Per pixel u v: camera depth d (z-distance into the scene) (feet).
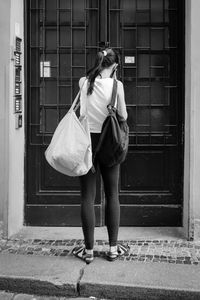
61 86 19.19
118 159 15.49
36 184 19.33
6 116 17.76
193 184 17.87
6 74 17.70
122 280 14.73
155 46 19.01
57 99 19.20
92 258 16.06
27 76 19.16
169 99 19.01
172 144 19.03
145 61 19.04
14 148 18.26
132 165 19.17
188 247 17.43
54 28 19.10
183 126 18.81
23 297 14.73
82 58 19.12
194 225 17.97
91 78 15.61
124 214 19.17
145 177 19.19
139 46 19.03
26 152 19.26
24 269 15.52
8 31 17.66
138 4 18.99
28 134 19.25
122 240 18.02
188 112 17.89
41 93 19.21
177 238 18.29
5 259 16.29
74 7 19.03
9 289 15.05
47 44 19.16
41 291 14.88
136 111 19.11
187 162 18.04
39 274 15.16
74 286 14.67
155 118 19.10
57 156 14.97
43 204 19.31
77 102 15.96
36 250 17.13
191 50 17.54
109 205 16.12
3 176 17.94
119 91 15.58
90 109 15.55
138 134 19.11
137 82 19.08
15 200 18.54
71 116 15.37
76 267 15.65
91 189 15.98
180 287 14.32
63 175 19.29
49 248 17.31
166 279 14.79
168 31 18.94
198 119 17.71
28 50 19.11
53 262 16.06
